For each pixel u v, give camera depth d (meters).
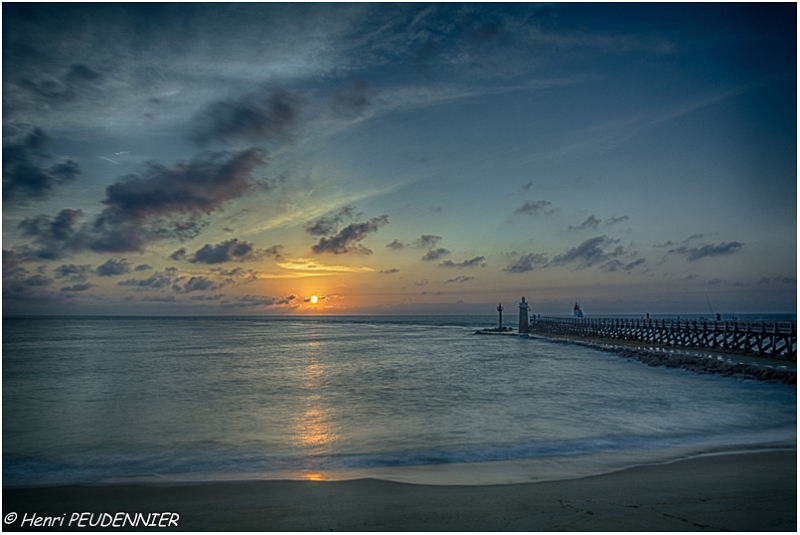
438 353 44.88
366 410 17.72
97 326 143.25
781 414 16.11
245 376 28.20
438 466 10.78
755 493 8.27
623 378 25.53
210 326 149.75
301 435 14.05
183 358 39.97
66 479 10.12
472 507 7.74
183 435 14.20
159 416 16.94
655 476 9.54
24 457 12.07
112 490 9.20
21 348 51.38
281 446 12.86
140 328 126.25
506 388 22.81
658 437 13.26
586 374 27.75
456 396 20.69
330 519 7.30
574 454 11.62
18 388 23.70
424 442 13.09
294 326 153.25
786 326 27.27
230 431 14.62
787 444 12.31
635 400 19.02
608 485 8.94
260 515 7.60
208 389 23.23
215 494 8.80
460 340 67.56
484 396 20.61
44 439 13.84
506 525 6.86
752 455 11.23
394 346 55.72
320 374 28.98
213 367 33.16
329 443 13.11
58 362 36.50
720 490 8.48
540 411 17.16
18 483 9.87
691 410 16.91
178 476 10.30
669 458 11.05
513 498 8.20
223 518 7.50
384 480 9.58
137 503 8.37
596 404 18.34
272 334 91.31
